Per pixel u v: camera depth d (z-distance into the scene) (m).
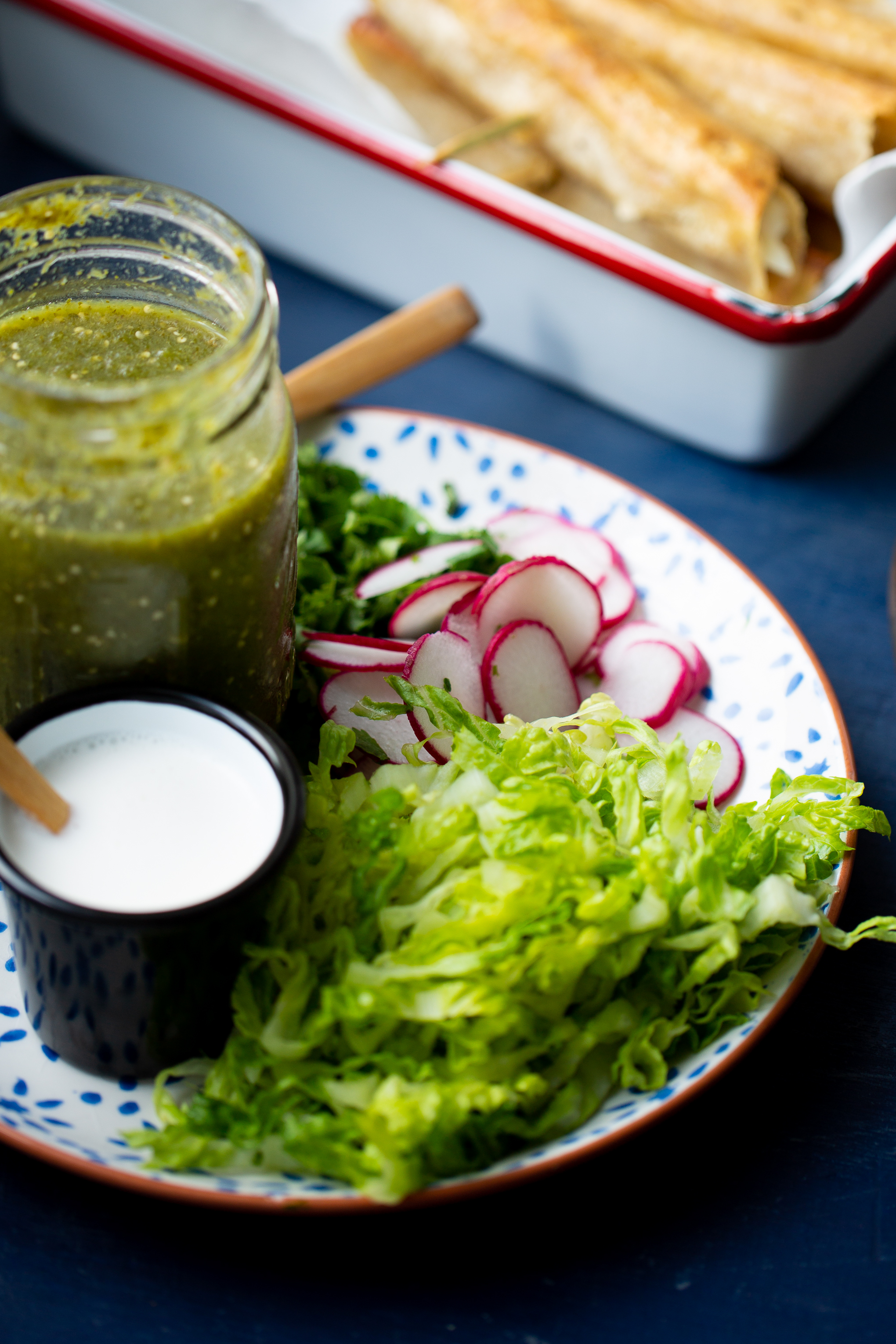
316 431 0.61
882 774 0.57
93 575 0.46
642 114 0.66
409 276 0.68
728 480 0.66
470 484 0.61
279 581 0.50
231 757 0.48
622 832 0.49
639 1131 0.46
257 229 0.70
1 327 0.50
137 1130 0.47
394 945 0.47
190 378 0.45
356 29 0.72
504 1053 0.46
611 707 0.52
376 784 0.50
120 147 0.70
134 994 0.46
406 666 0.54
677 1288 0.46
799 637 0.56
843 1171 0.48
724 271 0.67
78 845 0.46
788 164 0.69
